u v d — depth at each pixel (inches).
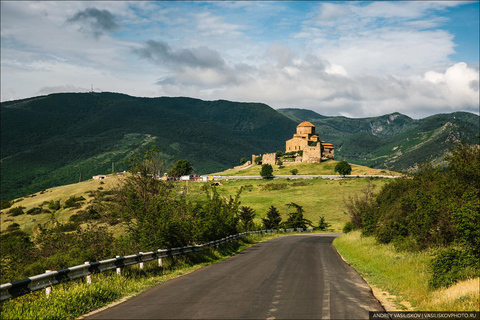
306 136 7037.4
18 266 930.7
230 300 407.2
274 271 650.2
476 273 457.7
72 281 448.1
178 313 351.9
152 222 745.0
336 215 3240.7
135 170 845.8
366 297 426.0
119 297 434.3
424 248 735.7
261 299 412.5
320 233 2426.2
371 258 783.1
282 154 7180.1
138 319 332.8
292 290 467.2
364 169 5777.6
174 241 748.6
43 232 1041.5
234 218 1405.0
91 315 354.9
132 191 823.7
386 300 422.0
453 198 662.5
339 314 346.0
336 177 5098.4
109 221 852.0
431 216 716.0
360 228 1702.8
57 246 1006.4
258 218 3080.7
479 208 527.8
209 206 1204.5
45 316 335.3
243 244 1360.7
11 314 328.8
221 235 1149.7
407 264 611.2
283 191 4421.8
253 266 727.1
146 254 610.9
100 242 854.5
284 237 1926.7
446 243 707.4
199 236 901.8
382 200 1243.8
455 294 386.3
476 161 648.4
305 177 5310.0
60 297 375.9
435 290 437.1
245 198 4018.2
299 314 345.4
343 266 725.9
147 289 483.2
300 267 708.0
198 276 596.1
